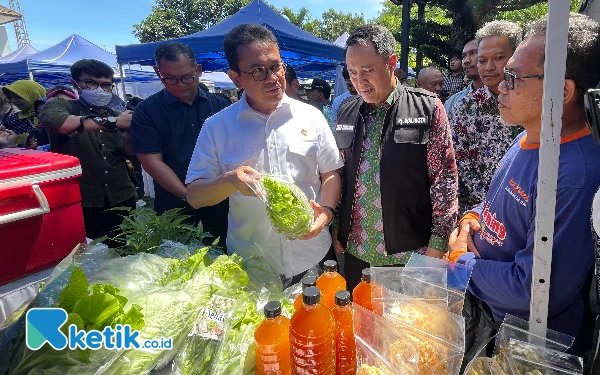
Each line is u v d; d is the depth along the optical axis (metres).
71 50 12.46
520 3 8.00
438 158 1.93
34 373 0.95
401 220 2.00
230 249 1.95
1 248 1.35
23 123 4.25
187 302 1.21
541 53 1.09
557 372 0.98
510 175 1.29
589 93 0.89
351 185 2.10
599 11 2.55
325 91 6.57
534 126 1.19
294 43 6.43
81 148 3.04
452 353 1.02
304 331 0.95
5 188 1.30
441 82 4.62
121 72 7.18
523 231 1.23
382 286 1.20
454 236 1.60
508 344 1.06
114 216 3.30
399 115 1.92
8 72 10.98
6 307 1.37
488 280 1.24
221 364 1.11
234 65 1.68
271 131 1.80
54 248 1.52
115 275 1.25
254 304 1.35
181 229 1.97
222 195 1.66
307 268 1.90
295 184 1.70
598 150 1.08
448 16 9.35
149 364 1.05
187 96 2.61
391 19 16.34
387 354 1.03
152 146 2.55
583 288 1.15
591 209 1.02
